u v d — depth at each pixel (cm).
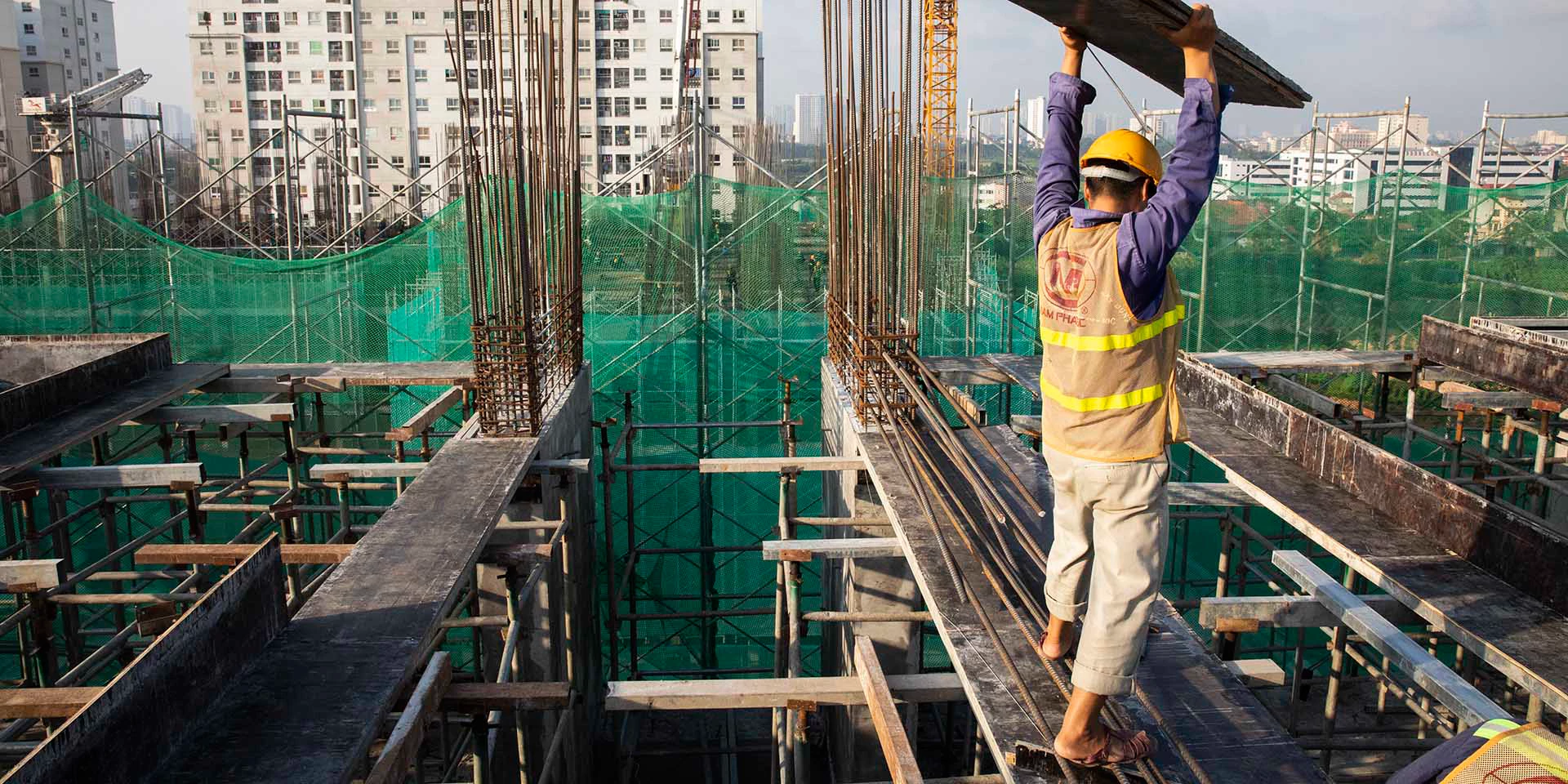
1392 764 948
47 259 1686
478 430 849
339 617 502
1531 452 1508
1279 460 721
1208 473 1473
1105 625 309
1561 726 699
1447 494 550
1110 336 291
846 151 921
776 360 1652
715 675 1270
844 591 859
